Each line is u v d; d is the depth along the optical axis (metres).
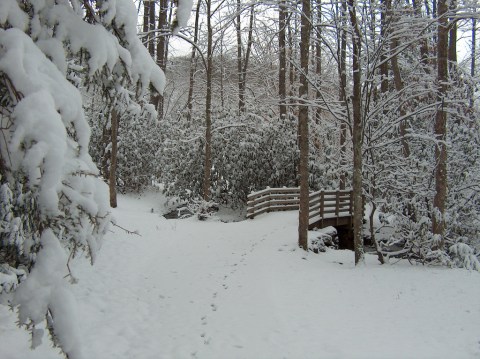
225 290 8.52
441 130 12.09
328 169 19.98
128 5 4.14
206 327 6.83
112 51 3.84
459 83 14.41
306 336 6.39
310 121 19.97
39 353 5.50
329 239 14.70
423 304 8.10
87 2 3.93
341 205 17.36
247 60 27.50
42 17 3.65
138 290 8.63
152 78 4.43
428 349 6.00
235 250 11.84
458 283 9.59
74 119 3.36
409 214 14.02
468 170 14.66
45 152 2.80
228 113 21.36
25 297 2.90
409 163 13.74
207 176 17.83
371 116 11.73
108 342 6.23
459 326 6.97
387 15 11.42
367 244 16.77
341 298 8.30
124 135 20.66
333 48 11.92
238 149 20.05
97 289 8.32
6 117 3.20
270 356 5.80
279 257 11.16
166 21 20.06
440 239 11.98
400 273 10.52
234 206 21.02
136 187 22.19
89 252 3.46
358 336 6.45
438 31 11.99
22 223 3.48
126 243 11.80
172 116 24.97
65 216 3.24
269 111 21.36
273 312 7.23
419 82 12.55
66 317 2.94
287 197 19.38
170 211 20.66
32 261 3.34
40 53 3.23
